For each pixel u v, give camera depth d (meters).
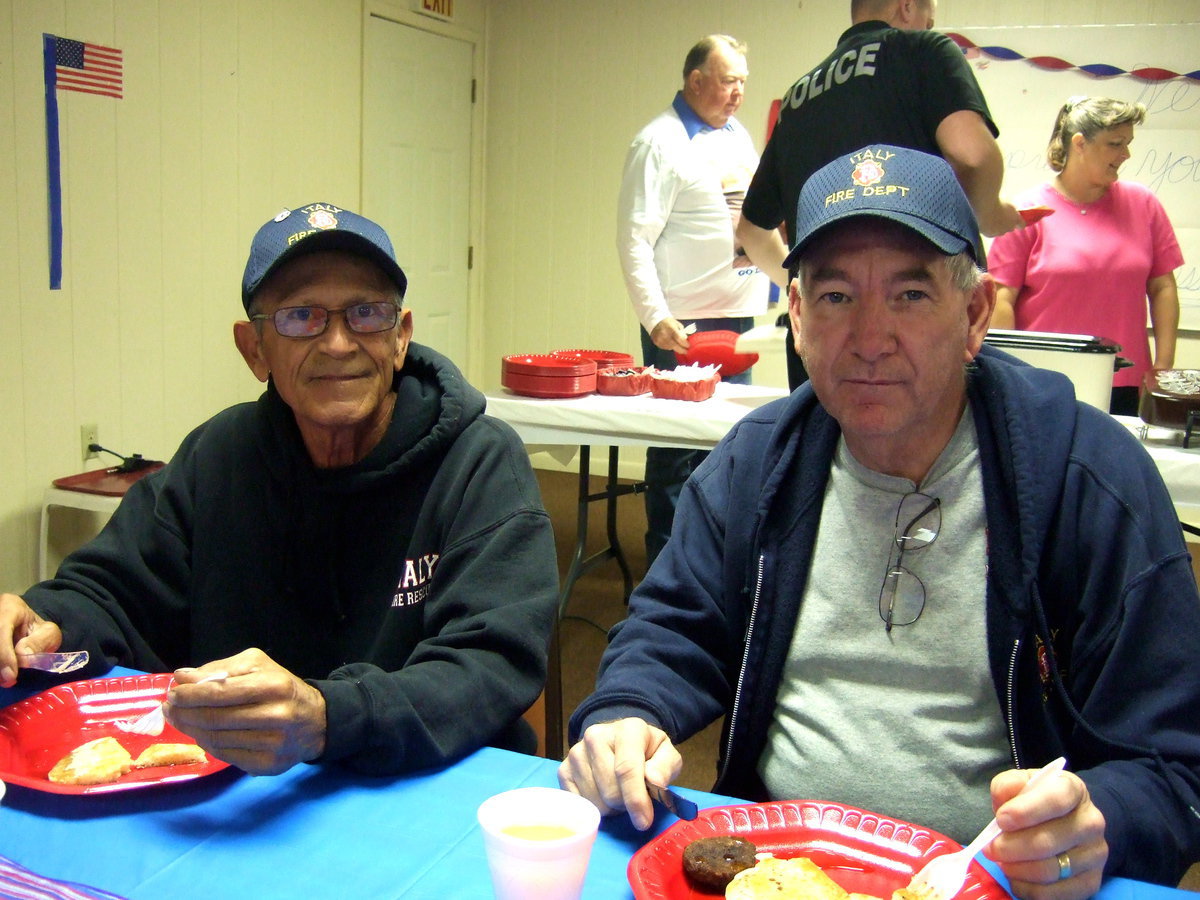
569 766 0.96
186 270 3.74
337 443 1.33
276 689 0.94
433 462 1.33
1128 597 1.00
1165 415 2.15
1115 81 4.38
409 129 5.02
